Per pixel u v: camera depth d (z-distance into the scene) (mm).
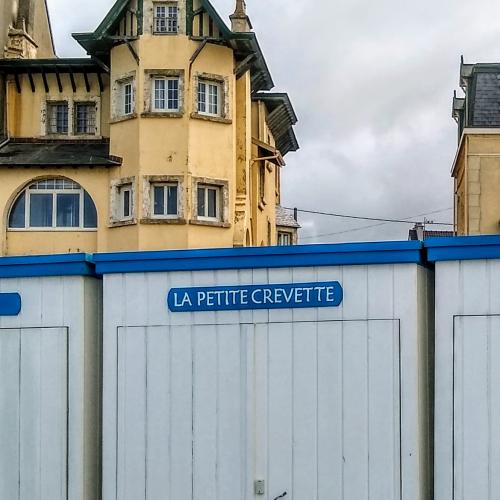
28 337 11164
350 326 10188
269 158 34281
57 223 30594
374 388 10078
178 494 10570
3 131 32125
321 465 10164
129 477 10719
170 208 29734
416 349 9984
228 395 10500
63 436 10945
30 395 11094
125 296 10891
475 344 9805
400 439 9945
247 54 30656
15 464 11062
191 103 29656
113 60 30750
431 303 10539
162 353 10734
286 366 10344
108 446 10805
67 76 32125
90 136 31969
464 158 32719
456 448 9766
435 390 9875
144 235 29344
